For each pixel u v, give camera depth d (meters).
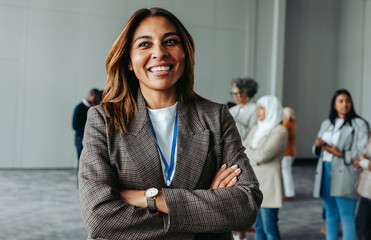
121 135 1.15
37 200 5.55
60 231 4.14
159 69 1.18
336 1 11.28
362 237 3.33
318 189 3.53
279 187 3.23
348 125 3.37
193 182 1.15
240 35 10.08
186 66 1.25
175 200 1.06
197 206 1.07
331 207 3.51
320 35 11.23
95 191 1.09
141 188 1.14
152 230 1.08
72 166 8.79
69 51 8.76
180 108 1.23
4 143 8.41
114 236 1.07
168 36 1.18
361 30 10.45
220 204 1.08
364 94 10.29
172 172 1.18
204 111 1.25
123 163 1.14
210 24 9.88
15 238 3.86
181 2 9.63
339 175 3.31
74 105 8.80
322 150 3.55
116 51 1.21
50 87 8.64
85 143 1.17
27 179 7.21
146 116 1.19
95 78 8.94
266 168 3.24
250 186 1.16
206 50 9.88
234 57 10.05
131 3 9.16
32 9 8.48
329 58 11.30
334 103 3.47
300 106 11.09
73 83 8.80
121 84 1.24
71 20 8.75
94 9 8.89
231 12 10.01
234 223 1.09
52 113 8.66
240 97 4.66
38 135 8.59
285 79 10.94
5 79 8.38
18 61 8.45
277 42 10.07
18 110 8.47
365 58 10.31
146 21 1.18
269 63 10.26
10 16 8.36
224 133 1.24
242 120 4.59
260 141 3.29
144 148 1.15
